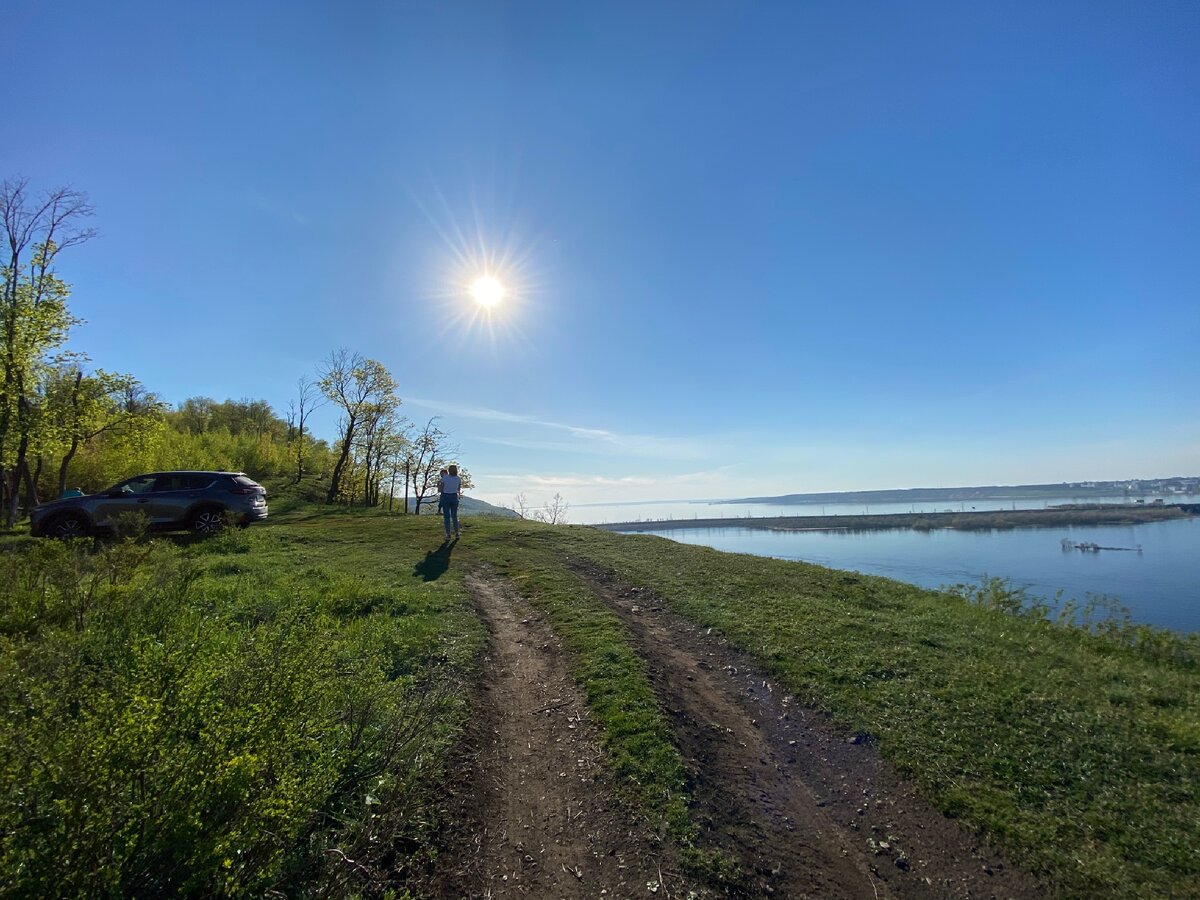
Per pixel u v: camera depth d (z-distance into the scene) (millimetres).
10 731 2518
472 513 23547
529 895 3471
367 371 36406
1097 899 3531
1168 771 4762
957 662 7020
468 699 5840
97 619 6094
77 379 21750
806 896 3582
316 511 27844
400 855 3570
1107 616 9508
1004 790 4562
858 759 5113
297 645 4258
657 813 4172
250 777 2736
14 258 18719
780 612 8977
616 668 6578
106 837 2270
